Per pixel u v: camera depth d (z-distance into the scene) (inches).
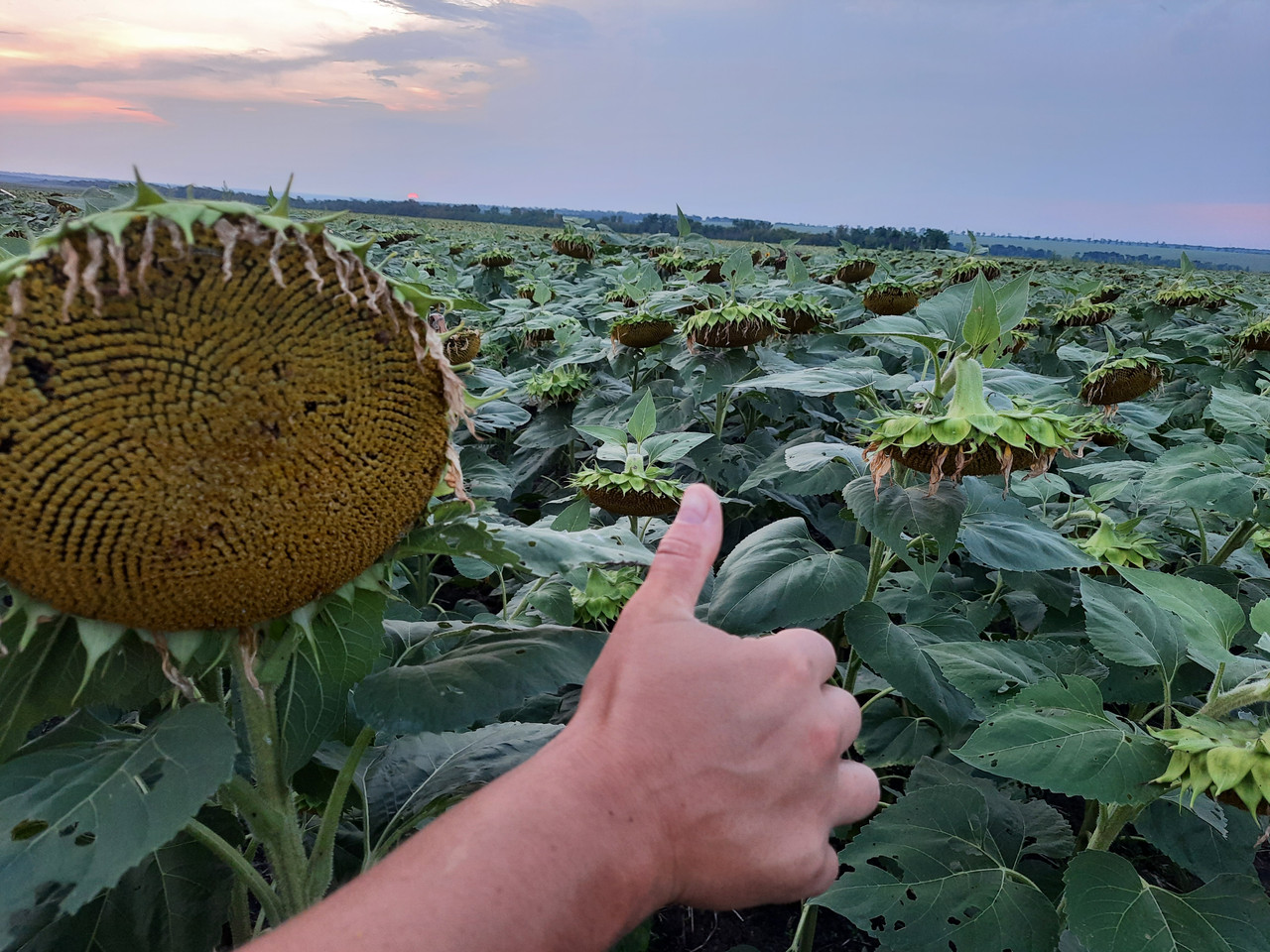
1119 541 37.9
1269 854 40.2
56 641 15.0
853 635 33.0
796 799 13.8
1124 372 49.7
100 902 19.6
